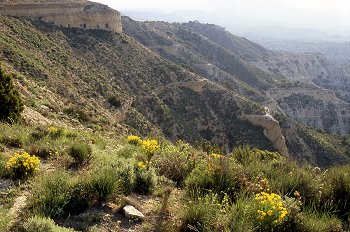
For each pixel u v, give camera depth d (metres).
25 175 8.12
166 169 9.44
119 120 53.62
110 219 6.31
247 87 141.88
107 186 7.04
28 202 6.59
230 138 80.75
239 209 6.34
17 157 8.41
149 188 7.87
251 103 87.75
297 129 93.44
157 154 11.19
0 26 54.72
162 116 70.62
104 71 69.56
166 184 8.59
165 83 83.00
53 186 6.89
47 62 52.59
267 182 7.98
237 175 8.09
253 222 6.08
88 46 75.50
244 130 82.25
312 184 8.16
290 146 88.38
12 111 17.11
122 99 59.59
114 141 16.41
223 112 84.19
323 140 96.19
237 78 161.25
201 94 86.38
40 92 32.88
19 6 67.12
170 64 89.94
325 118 163.38
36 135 12.88
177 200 7.47
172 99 80.62
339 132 162.75
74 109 33.47
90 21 83.19
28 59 44.44
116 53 80.38
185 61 149.12
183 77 86.12
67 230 5.48
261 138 81.38
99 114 43.97
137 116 58.62
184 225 6.16
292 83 170.75
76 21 80.00
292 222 6.28
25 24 64.19
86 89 53.72
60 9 76.19
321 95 167.75
